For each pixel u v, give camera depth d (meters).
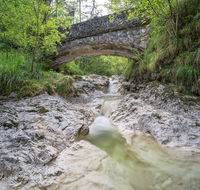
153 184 1.47
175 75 4.00
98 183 1.47
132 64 8.59
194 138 2.26
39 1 3.83
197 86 3.32
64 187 1.40
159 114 3.06
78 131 2.77
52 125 2.60
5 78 3.36
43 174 1.53
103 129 3.38
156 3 3.55
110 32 6.60
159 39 4.70
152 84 4.49
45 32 4.63
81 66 19.03
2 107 2.81
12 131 2.15
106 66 21.86
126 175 1.63
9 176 1.46
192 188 1.38
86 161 1.90
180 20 4.05
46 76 5.12
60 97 4.79
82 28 7.06
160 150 2.21
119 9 4.59
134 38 6.23
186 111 2.93
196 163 1.82
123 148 2.37
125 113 3.78
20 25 4.27
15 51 5.05
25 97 3.60
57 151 2.00
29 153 1.77
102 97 6.48
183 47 3.86
